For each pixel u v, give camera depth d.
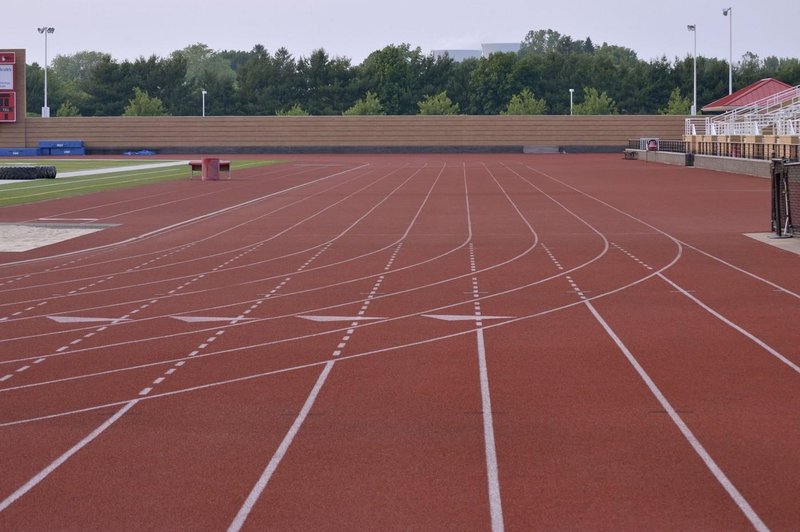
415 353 9.91
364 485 6.03
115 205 29.55
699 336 10.63
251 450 6.77
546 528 5.31
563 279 14.80
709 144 56.75
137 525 5.42
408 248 18.78
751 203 28.83
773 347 10.05
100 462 6.52
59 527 5.40
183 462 6.52
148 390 8.50
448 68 124.12
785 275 15.03
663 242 19.36
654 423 7.34
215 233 21.70
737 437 6.96
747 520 5.41
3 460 6.58
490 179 44.34
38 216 25.88
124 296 13.57
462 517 5.48
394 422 7.44
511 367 9.27
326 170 55.00
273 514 5.56
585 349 10.03
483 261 16.86
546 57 128.38
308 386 8.59
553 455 6.58
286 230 22.27
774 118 54.81
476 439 6.98
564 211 26.75
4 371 9.27
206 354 9.94
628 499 5.74
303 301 13.08
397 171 53.62
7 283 14.76
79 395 8.36
